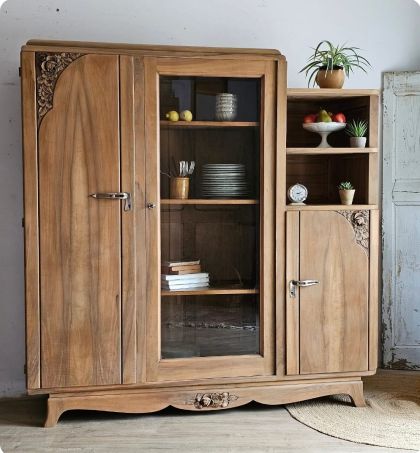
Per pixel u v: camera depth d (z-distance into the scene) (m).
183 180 2.97
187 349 3.01
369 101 3.17
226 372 3.03
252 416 3.06
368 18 3.63
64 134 2.82
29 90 2.79
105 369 2.91
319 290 3.09
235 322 3.06
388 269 3.68
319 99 3.34
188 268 3.00
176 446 2.69
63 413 3.11
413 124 3.67
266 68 3.00
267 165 3.03
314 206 3.07
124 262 2.90
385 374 3.64
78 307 2.87
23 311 3.33
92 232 2.87
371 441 2.73
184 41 3.44
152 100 2.89
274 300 3.07
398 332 3.69
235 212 3.04
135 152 2.89
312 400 3.27
